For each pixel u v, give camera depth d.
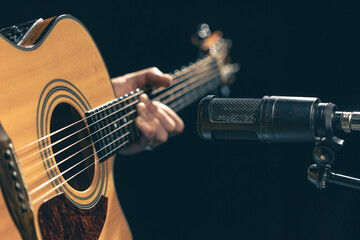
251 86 4.73
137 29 4.03
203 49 3.74
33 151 1.58
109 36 3.88
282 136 1.72
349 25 4.39
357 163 3.93
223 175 4.39
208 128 1.83
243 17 4.65
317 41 4.53
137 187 4.09
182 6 4.34
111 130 1.97
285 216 4.38
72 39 1.90
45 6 3.38
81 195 1.76
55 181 1.64
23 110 1.59
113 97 2.09
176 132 2.38
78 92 1.88
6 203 1.41
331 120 1.65
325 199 4.20
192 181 4.29
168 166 4.21
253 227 4.38
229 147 4.41
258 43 4.70
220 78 3.70
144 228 4.07
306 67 4.59
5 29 1.74
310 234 4.27
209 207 4.31
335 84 4.53
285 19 4.59
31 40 1.76
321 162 1.71
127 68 3.99
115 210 1.94
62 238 1.61
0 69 1.56
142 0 4.05
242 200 4.40
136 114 2.15
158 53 4.19
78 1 3.63
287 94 4.66
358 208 4.01
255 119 1.76
